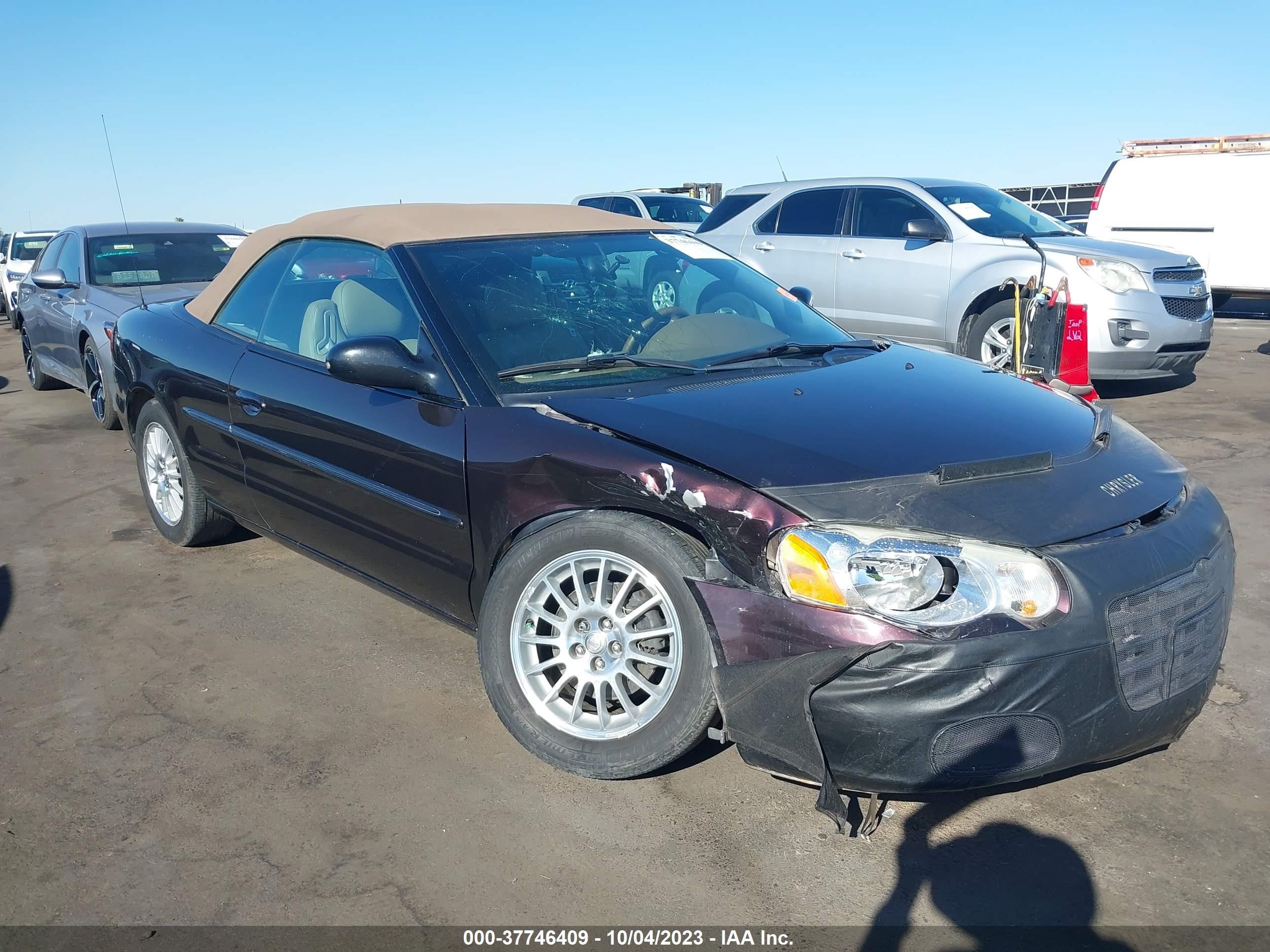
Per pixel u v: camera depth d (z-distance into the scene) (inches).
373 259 139.3
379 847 99.0
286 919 89.1
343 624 153.2
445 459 117.6
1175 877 91.7
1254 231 484.7
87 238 309.4
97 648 146.9
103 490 232.5
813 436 103.6
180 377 167.2
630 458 102.3
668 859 96.3
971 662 86.4
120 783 111.3
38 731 123.6
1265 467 222.7
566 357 125.4
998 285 297.7
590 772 106.6
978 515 92.6
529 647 111.0
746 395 115.0
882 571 89.2
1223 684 126.1
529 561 108.7
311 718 124.6
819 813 102.2
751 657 93.0
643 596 106.6
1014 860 94.8
